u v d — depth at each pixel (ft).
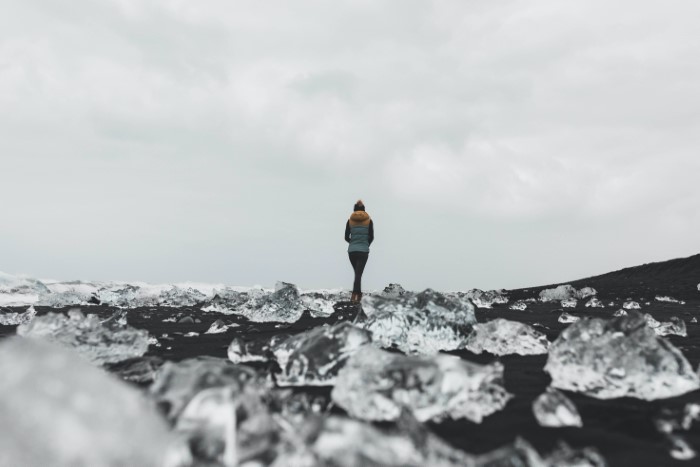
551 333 10.94
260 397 3.89
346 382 4.82
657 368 5.41
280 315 15.01
